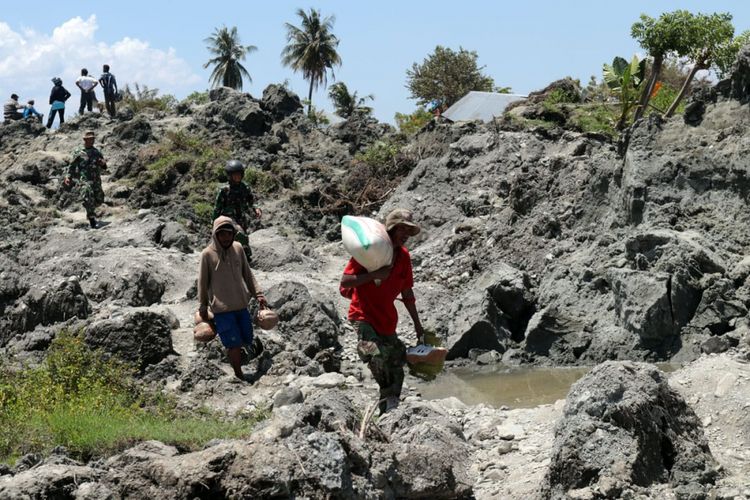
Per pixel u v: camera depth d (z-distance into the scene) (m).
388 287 7.42
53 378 10.54
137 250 17.98
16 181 26.33
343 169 28.23
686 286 13.12
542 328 13.86
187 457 5.73
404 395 11.23
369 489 5.77
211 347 11.48
